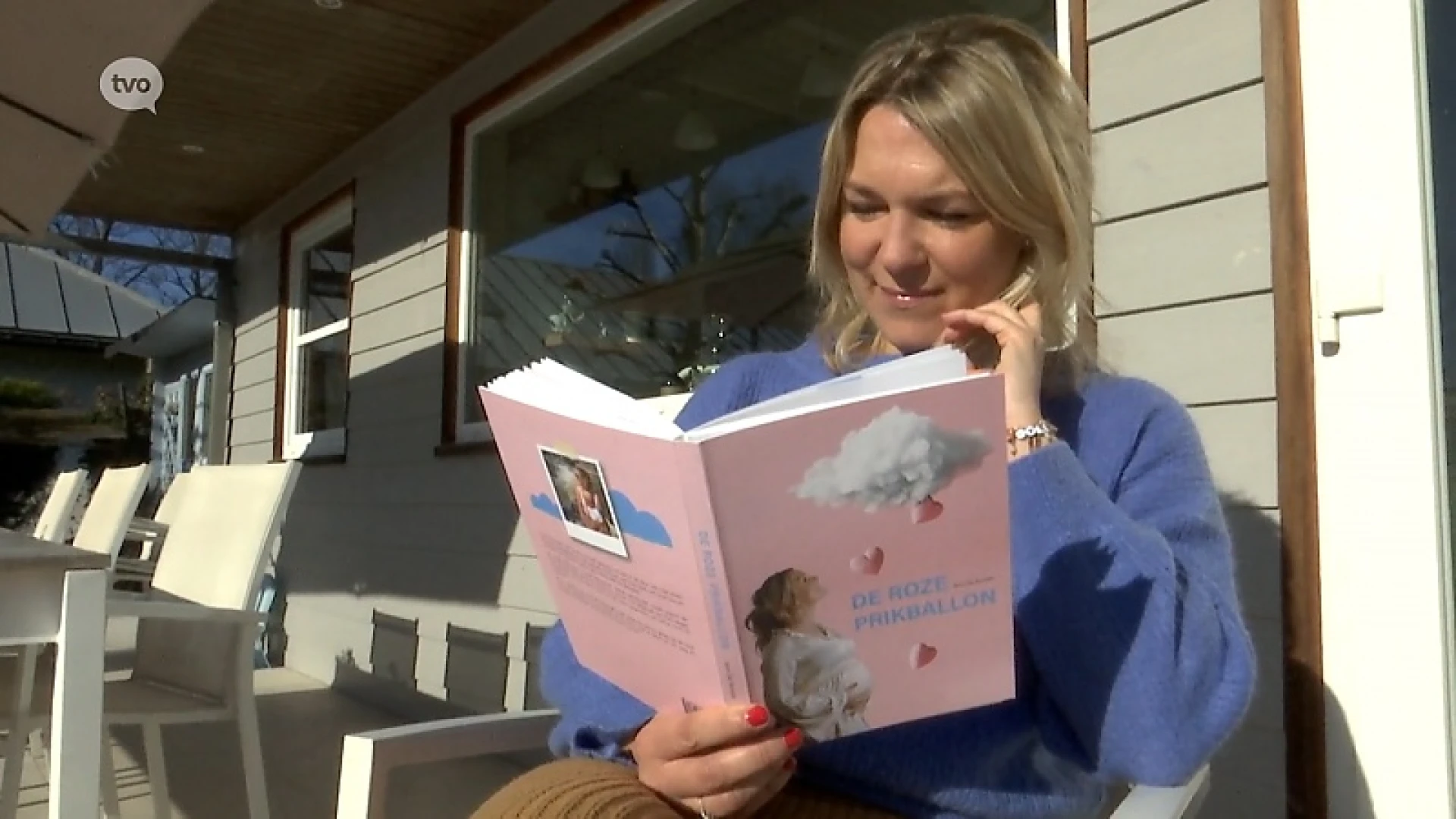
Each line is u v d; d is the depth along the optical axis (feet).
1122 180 6.63
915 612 2.87
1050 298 3.67
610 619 3.28
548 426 3.03
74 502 12.27
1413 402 5.32
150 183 19.07
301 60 13.66
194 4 8.37
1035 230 3.59
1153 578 3.10
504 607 12.69
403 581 14.85
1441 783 5.14
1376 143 5.50
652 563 2.87
